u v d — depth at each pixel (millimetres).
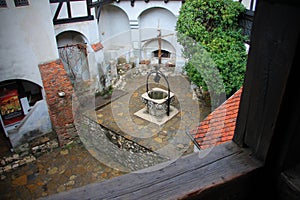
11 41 4348
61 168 5027
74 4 5703
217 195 679
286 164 651
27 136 5500
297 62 537
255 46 625
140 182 654
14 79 4898
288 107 589
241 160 710
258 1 588
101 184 649
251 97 676
